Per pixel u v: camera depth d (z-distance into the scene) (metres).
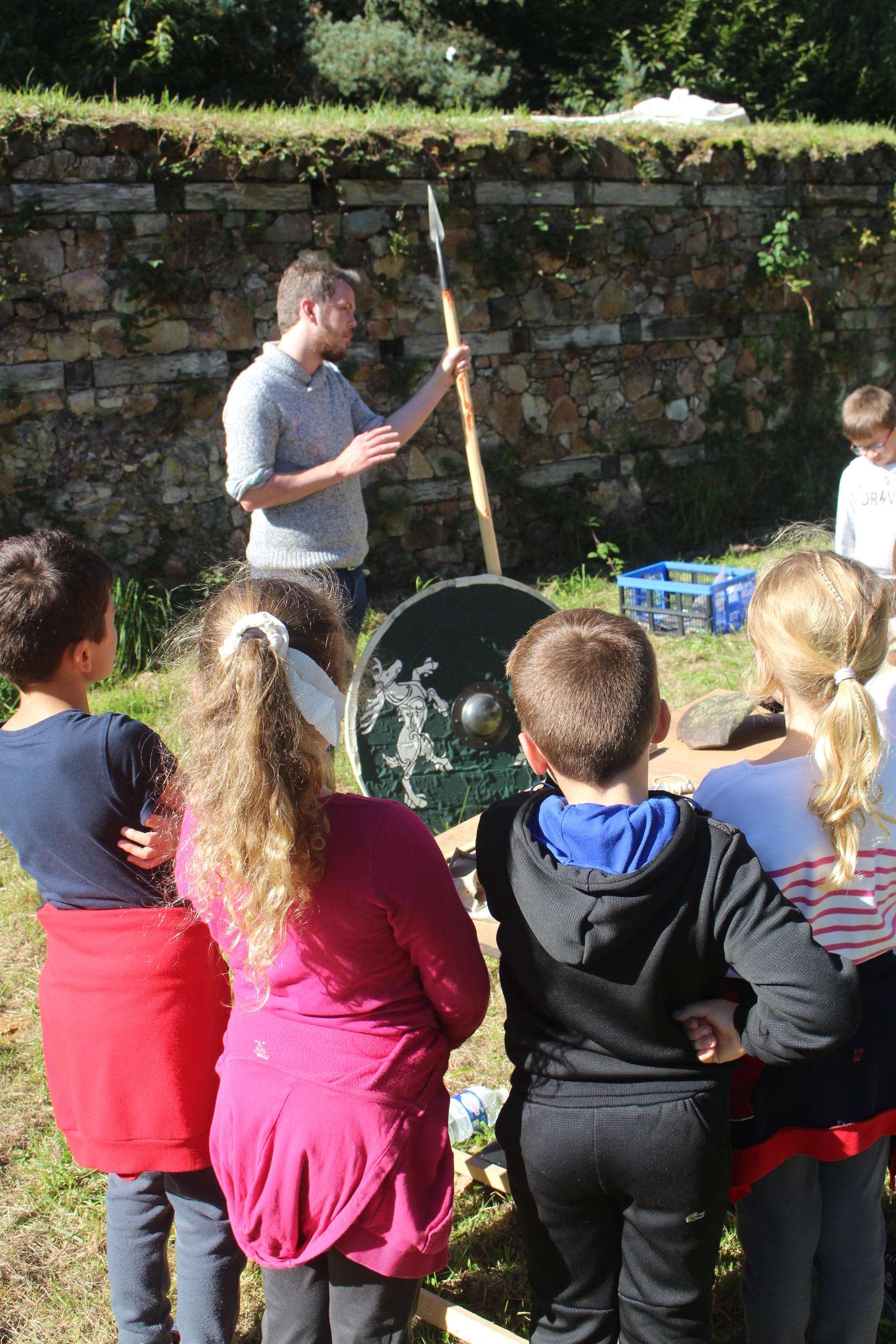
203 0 11.11
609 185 7.20
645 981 1.40
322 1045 1.47
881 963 1.64
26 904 3.60
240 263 6.07
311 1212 1.45
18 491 5.71
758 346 8.13
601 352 7.44
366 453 3.30
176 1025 1.74
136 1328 1.78
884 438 3.96
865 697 1.49
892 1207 2.23
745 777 1.61
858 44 15.58
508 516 7.25
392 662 3.01
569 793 1.53
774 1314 1.65
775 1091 1.59
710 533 8.02
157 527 6.09
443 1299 1.99
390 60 12.23
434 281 6.70
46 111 5.51
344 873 1.44
